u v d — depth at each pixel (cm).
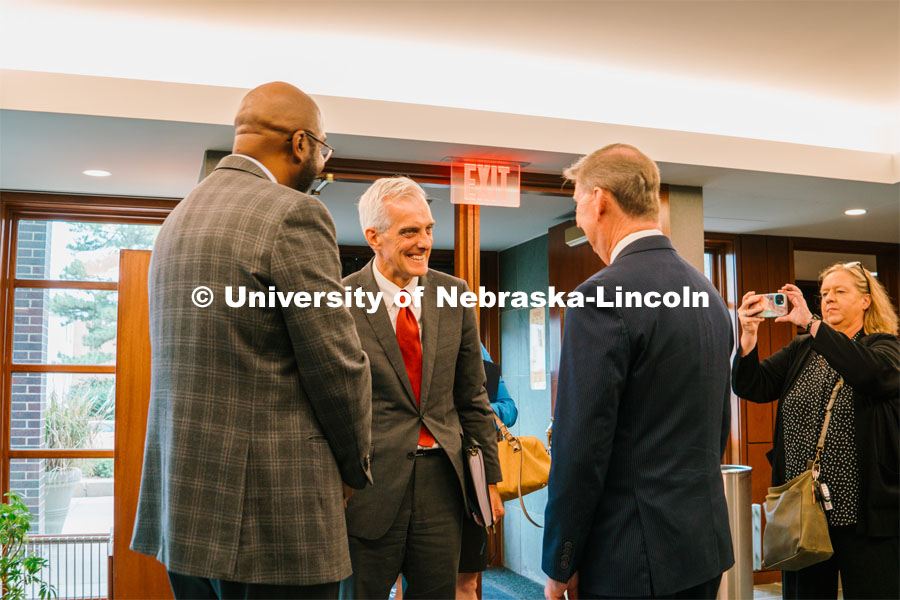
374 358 189
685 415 144
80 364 402
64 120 275
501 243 348
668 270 149
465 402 204
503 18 282
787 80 347
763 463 512
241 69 299
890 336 235
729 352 158
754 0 267
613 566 142
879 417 226
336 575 125
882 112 387
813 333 227
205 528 120
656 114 355
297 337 124
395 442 185
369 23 286
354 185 338
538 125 323
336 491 130
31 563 323
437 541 188
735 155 352
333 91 311
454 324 202
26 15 277
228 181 134
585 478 140
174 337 126
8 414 391
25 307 397
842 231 525
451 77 325
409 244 191
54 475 394
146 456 133
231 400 123
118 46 287
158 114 275
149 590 313
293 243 125
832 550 224
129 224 412
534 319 346
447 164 344
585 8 274
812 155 367
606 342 141
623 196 156
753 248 534
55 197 396
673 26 290
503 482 244
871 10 274
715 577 144
